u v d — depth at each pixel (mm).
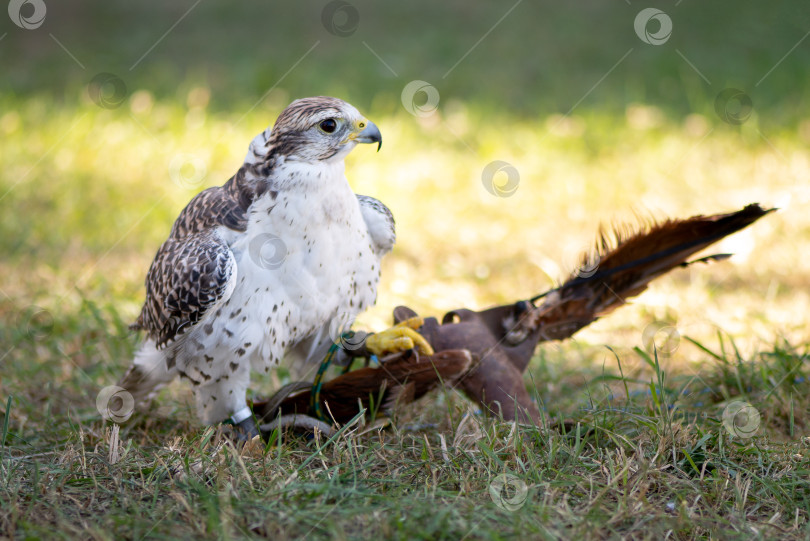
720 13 25078
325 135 6996
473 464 6625
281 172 7051
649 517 5852
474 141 19000
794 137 18172
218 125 19328
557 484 6223
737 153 17594
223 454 6777
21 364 9406
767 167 16719
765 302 11172
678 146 18078
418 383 7461
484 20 27516
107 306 10297
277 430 6988
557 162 17734
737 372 8555
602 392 8305
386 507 5895
